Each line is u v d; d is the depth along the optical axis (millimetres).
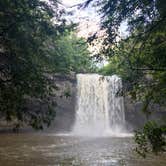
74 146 30734
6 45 10898
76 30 8320
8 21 10586
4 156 23578
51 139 37875
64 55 14070
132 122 53156
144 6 6535
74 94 50938
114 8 6863
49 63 12875
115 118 53312
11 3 10500
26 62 11453
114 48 8242
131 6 6668
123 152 26094
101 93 53375
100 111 53562
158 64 8219
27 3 11078
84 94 52406
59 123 49656
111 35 7527
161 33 7242
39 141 35125
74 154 24969
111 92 52938
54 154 24906
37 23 11789
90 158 22969
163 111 40906
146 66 8758
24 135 41375
